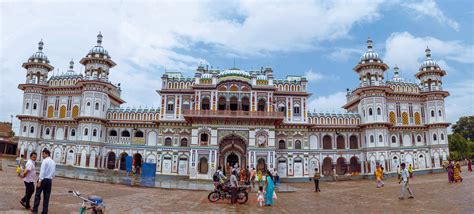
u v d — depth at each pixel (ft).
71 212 42.73
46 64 151.43
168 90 141.69
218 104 139.85
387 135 138.51
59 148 143.33
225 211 51.26
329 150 145.07
